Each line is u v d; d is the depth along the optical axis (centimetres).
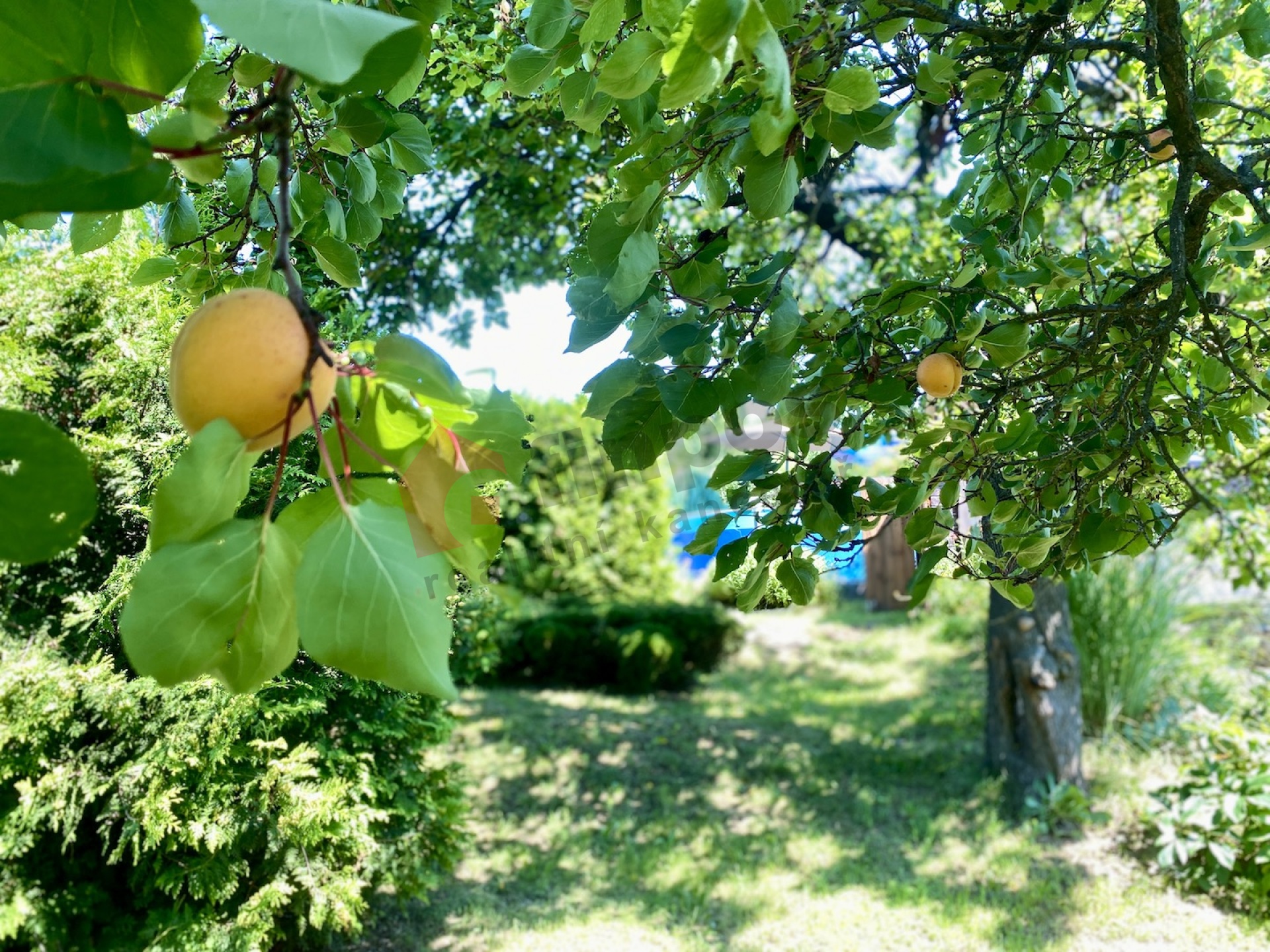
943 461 160
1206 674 750
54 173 67
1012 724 649
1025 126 193
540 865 545
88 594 328
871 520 158
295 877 371
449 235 550
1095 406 186
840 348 158
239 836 353
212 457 64
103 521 347
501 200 503
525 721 820
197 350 67
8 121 67
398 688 67
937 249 550
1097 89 403
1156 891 506
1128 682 725
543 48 139
